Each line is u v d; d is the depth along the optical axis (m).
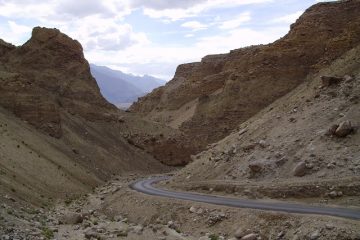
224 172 54.78
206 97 114.50
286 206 36.75
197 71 154.00
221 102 104.81
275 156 49.00
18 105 76.19
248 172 50.28
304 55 87.25
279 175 45.91
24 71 99.25
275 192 41.88
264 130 57.78
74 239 27.34
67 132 87.00
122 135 107.69
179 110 145.38
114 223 39.06
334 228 28.02
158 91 171.38
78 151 82.56
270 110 71.81
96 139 96.38
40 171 55.03
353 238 26.64
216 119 104.75
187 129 112.69
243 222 34.72
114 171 88.00
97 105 108.56
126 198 53.16
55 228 30.14
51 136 79.12
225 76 138.12
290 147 48.75
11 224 25.67
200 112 112.00
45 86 99.81
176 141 110.56
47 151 67.31
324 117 50.09
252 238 31.80
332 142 44.97
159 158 108.38
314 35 86.62
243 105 97.31
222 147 63.12
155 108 158.88
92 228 32.97
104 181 77.94
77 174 68.25
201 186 53.03
